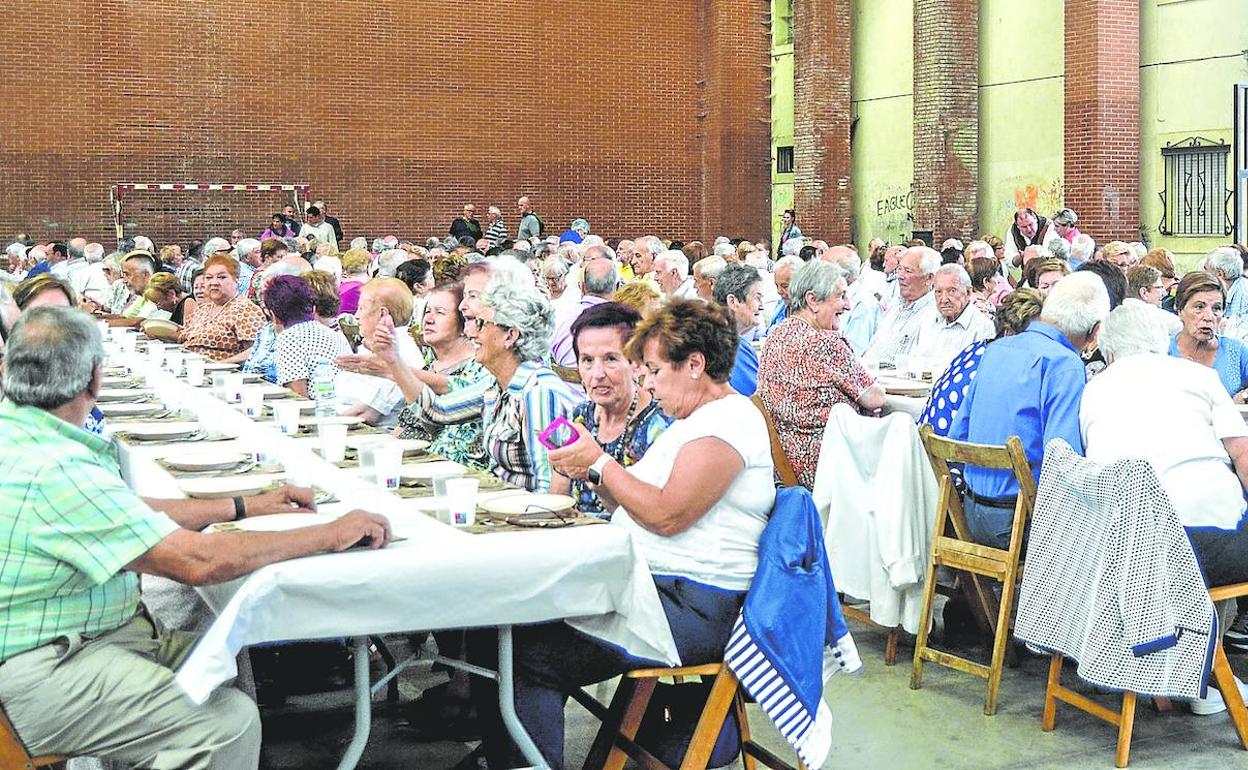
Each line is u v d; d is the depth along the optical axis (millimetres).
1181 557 4219
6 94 18484
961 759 4426
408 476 4172
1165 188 16500
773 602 3543
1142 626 4199
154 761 3121
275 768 4355
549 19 21156
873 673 5344
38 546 3057
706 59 21922
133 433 4945
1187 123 16188
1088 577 4367
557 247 15406
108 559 3037
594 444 3590
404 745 4559
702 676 3906
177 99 19266
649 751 3889
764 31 21625
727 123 21547
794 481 5949
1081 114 16438
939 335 7906
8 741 3027
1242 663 5363
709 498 3543
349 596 3062
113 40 18906
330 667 5117
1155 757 4438
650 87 21797
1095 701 4969
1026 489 4762
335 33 20000
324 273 7180
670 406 3672
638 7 21641
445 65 20625
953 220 18391
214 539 3041
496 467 4461
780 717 3514
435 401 5016
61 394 3172
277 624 3023
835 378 5867
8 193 18562
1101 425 4734
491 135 20953
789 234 19734
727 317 3680
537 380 4391
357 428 5285
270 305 6902
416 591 3125
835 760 4426
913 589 5289
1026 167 17859
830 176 20078
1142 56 16688
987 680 5129
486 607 3215
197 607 4238
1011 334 5469
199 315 8969
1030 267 8070
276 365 7203
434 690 4691
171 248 15953
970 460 4918
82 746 3121
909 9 19438
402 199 20531
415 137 20531
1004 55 18094
